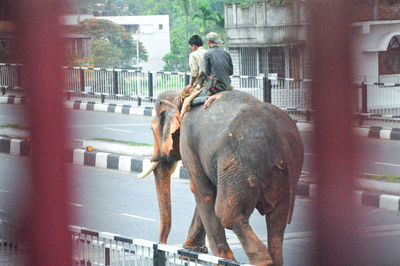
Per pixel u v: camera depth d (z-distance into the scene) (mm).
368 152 17078
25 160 17484
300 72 27594
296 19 27328
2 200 13203
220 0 55750
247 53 30312
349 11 21547
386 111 20797
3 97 27078
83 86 26625
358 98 20391
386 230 10945
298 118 20688
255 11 29469
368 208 12531
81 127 21266
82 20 52781
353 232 10820
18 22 27156
